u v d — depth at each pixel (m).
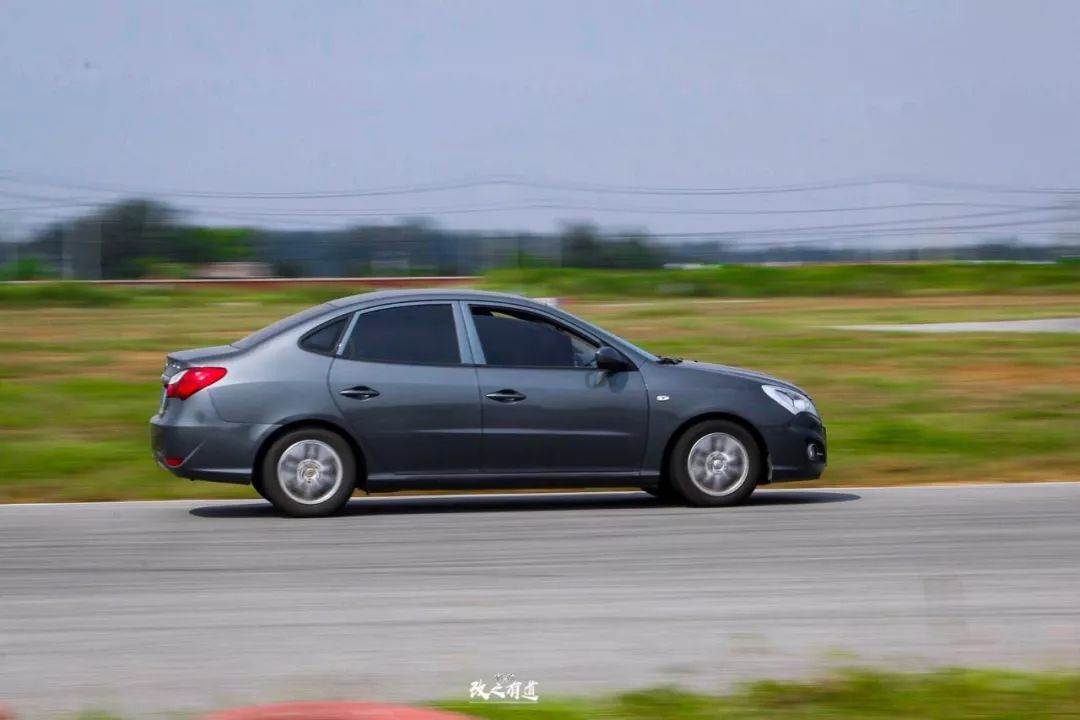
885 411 33.09
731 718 10.41
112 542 18.72
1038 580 16.14
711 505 21.55
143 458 26.50
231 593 15.46
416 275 106.81
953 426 30.62
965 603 14.94
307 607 14.74
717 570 16.69
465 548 18.17
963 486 24.44
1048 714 10.48
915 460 26.95
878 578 16.23
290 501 20.55
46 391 35.69
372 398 20.59
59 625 13.97
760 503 22.17
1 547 18.36
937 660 12.48
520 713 10.63
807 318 63.53
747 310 69.94
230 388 20.42
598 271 99.19
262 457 20.59
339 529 19.73
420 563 17.14
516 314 21.38
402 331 21.03
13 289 79.94
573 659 12.57
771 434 21.50
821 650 12.88
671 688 11.39
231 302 80.44
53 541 18.81
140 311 71.81
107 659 12.62
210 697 11.37
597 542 18.58
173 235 110.00
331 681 11.84
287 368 20.59
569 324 21.48
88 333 55.25
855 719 10.36
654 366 21.50
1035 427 30.36
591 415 21.03
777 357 44.00
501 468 20.92
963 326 57.34
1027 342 48.16
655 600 15.05
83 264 106.38
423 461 20.75
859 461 26.80
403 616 14.31
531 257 103.12
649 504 22.30
